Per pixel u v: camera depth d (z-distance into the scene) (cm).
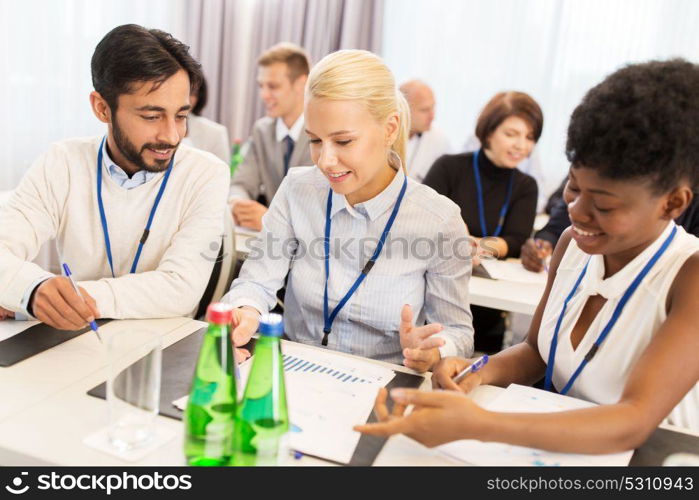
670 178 82
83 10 328
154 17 374
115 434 83
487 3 414
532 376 119
